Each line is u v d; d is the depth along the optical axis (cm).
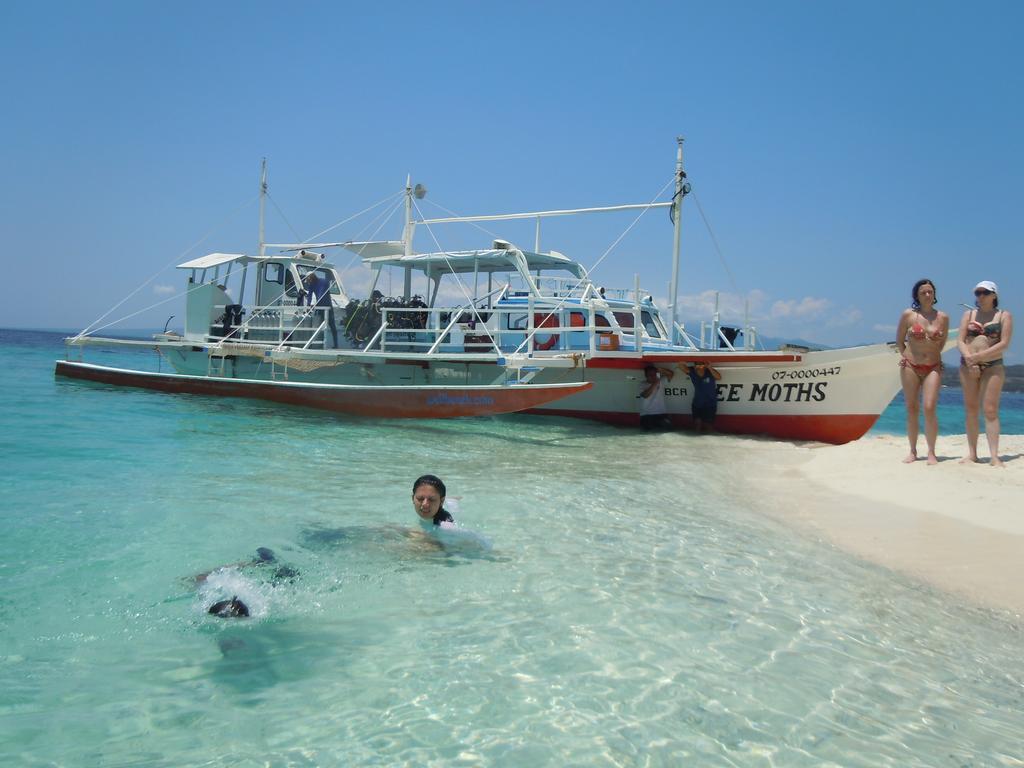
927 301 892
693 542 575
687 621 405
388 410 1377
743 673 344
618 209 1549
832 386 1259
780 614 422
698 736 287
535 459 1005
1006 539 585
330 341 1653
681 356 1332
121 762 258
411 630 382
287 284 1786
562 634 381
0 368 2512
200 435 1109
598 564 505
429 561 498
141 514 601
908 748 285
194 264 1798
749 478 912
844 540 601
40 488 692
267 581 444
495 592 442
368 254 1778
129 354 4844
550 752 272
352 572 470
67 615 388
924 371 903
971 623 421
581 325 1473
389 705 304
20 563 468
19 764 254
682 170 1511
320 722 289
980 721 308
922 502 726
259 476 795
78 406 1409
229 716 292
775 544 580
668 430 1401
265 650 352
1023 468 840
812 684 335
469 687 321
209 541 528
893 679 345
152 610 399
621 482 841
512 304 1516
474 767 261
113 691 309
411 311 1506
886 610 436
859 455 1010
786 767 268
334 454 984
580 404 1483
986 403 866
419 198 1734
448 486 777
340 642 364
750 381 1331
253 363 1725
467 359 1357
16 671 325
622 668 344
